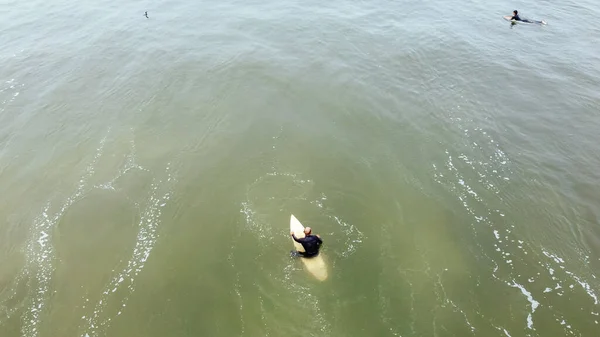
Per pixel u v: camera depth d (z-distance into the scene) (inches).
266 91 862.5
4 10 1279.5
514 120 769.6
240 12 1225.4
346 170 664.4
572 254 517.0
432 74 916.6
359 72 926.4
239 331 440.1
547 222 562.6
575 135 727.7
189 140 729.0
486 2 1298.0
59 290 486.6
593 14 1210.0
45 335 440.8
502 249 528.4
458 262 513.0
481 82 885.2
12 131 761.0
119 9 1269.7
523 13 1213.1
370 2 1284.4
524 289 477.7
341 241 538.6
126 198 612.4
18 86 890.1
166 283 492.4
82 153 703.7
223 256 522.3
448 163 675.4
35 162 688.4
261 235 547.5
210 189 625.3
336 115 795.4
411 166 671.1
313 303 464.8
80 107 821.9
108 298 477.1
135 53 1008.9
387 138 735.7
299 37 1072.8
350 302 466.0
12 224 577.3
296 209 588.1
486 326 440.8
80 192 625.3
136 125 766.5
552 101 820.0
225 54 994.7
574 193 606.2
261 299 470.9
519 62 956.0
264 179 644.1
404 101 832.3
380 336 434.3
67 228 565.9
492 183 632.4
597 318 443.2
